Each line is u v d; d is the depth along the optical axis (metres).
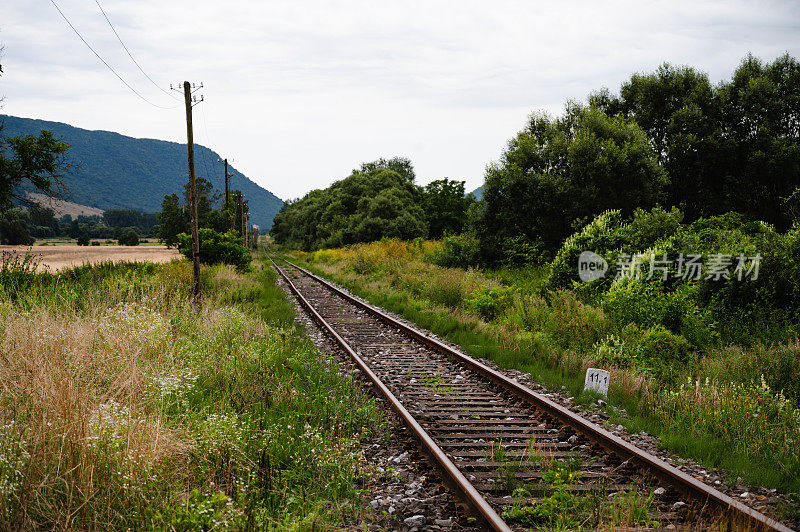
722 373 8.20
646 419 6.59
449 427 6.24
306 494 4.45
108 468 4.07
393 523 4.11
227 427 5.17
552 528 3.89
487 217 25.83
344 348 10.65
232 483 4.32
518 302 14.17
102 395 5.45
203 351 8.46
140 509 3.74
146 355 7.48
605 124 24.45
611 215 16.30
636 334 10.02
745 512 3.92
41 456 4.02
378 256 32.28
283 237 127.94
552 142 25.08
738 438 5.88
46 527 3.52
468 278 18.70
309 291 23.44
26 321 7.45
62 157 21.42
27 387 5.18
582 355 9.81
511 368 9.39
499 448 5.49
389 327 13.77
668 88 28.81
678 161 27.56
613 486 4.73
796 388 7.52
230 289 18.23
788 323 10.53
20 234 41.78
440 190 62.88
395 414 6.70
